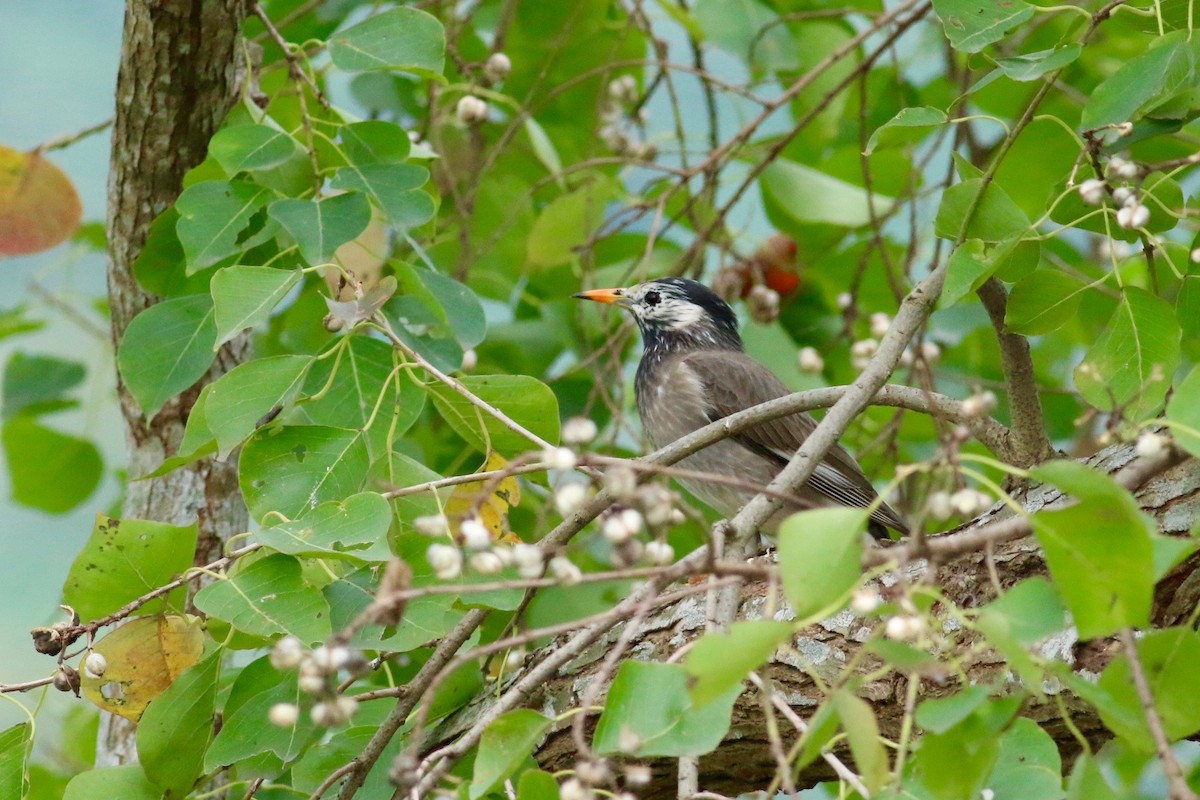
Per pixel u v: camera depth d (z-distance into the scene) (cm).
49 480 1196
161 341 784
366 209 773
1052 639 655
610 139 1170
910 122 690
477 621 708
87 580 693
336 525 647
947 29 700
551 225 1109
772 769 743
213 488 998
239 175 852
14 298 1238
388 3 1222
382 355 775
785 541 430
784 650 716
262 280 712
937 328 1125
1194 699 476
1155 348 631
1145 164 639
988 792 503
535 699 781
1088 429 1105
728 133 1376
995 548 689
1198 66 653
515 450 783
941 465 448
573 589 1016
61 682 677
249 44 990
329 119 914
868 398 686
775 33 1157
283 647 470
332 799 736
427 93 1176
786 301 1217
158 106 900
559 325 1176
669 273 1108
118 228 951
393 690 721
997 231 693
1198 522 537
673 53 1397
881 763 428
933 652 567
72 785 698
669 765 753
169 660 699
